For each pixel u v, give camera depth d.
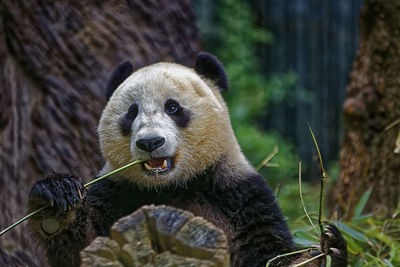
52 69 11.45
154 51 12.16
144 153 7.98
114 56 11.78
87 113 11.41
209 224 5.84
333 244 7.35
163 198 8.57
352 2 28.58
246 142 20.09
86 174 11.14
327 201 12.36
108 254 5.82
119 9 12.03
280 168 19.86
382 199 11.02
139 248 5.82
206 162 8.48
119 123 8.38
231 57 24.16
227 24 25.03
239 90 22.80
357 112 11.36
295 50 28.31
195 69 9.38
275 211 8.50
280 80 25.58
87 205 7.65
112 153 8.44
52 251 7.62
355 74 11.61
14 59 11.30
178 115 8.33
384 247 9.81
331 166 25.09
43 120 11.20
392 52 11.12
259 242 8.32
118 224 5.84
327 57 28.47
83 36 11.66
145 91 8.34
